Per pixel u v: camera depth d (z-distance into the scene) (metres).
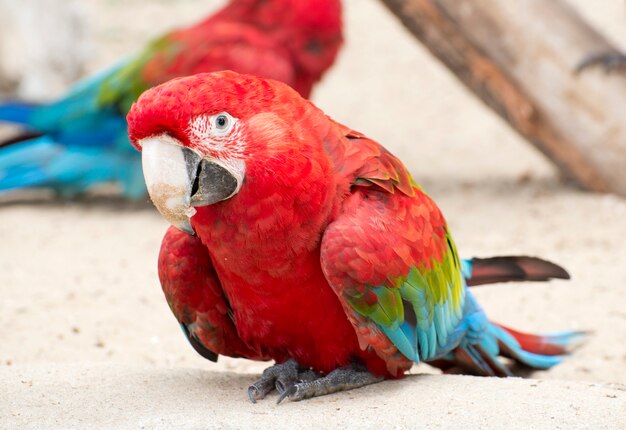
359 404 4.78
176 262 5.18
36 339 7.14
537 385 4.93
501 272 5.98
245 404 4.87
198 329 5.40
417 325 5.11
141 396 5.02
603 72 10.24
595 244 9.12
